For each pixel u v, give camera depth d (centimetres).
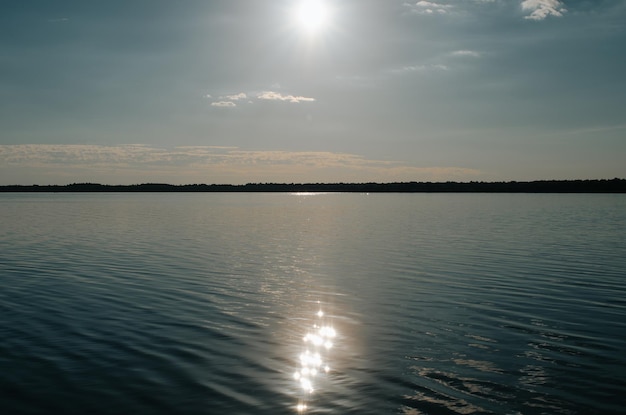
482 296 2414
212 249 4066
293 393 1347
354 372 1490
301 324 1961
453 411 1252
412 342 1753
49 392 1333
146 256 3659
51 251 3912
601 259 3484
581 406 1277
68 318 2003
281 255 3741
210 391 1352
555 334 1828
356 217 8012
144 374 1454
